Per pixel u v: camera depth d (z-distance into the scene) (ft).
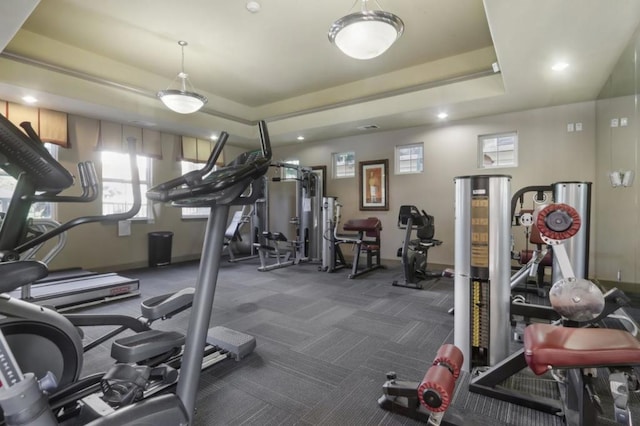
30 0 7.87
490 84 14.51
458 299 7.32
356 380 7.02
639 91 9.46
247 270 18.78
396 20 8.48
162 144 20.72
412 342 8.92
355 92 18.16
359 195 21.72
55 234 4.35
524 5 8.07
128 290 13.35
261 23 12.12
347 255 22.85
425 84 15.69
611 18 8.55
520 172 16.48
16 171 4.45
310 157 24.06
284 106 21.16
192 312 4.14
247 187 4.33
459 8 11.34
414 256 15.42
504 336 7.04
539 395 6.45
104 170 18.22
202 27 12.43
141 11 11.43
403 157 20.33
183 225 22.24
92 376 5.61
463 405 6.12
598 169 14.34
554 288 5.45
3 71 12.49
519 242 16.24
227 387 6.74
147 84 16.74
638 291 10.30
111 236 18.54
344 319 10.68
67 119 16.40
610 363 4.16
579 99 14.80
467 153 17.93
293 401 6.28
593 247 14.75
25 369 4.88
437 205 18.89
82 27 12.53
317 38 13.23
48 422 2.96
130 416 3.60
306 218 21.61
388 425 5.59
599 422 5.68
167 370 5.87
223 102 20.77
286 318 10.77
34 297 10.91
